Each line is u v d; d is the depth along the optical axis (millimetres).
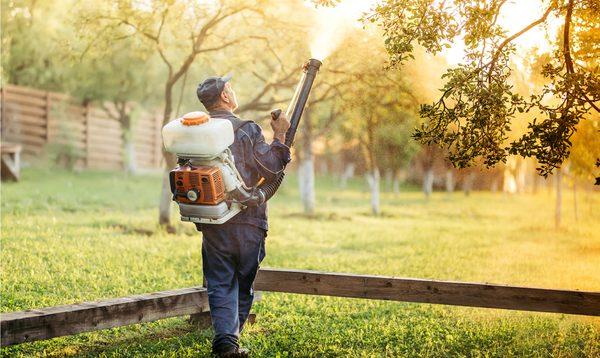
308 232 16109
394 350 5676
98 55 13773
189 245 12031
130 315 5113
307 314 7000
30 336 4477
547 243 15914
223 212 4660
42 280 7953
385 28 5543
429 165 32125
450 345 5875
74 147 28547
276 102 13867
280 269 6039
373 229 17844
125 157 28922
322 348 5586
